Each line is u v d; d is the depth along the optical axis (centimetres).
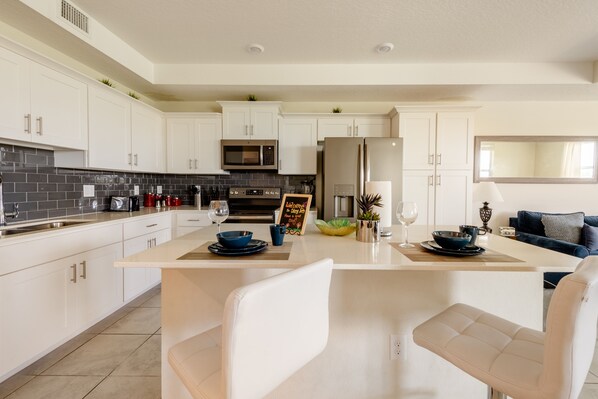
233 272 128
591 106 359
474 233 121
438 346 96
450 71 296
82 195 262
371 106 372
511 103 363
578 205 364
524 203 367
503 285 133
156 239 285
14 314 154
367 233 134
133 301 263
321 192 334
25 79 177
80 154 229
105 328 215
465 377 134
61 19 195
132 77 282
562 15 213
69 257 187
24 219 207
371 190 156
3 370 150
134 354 183
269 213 338
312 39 250
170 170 344
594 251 280
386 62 294
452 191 318
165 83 301
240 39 251
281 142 350
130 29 236
